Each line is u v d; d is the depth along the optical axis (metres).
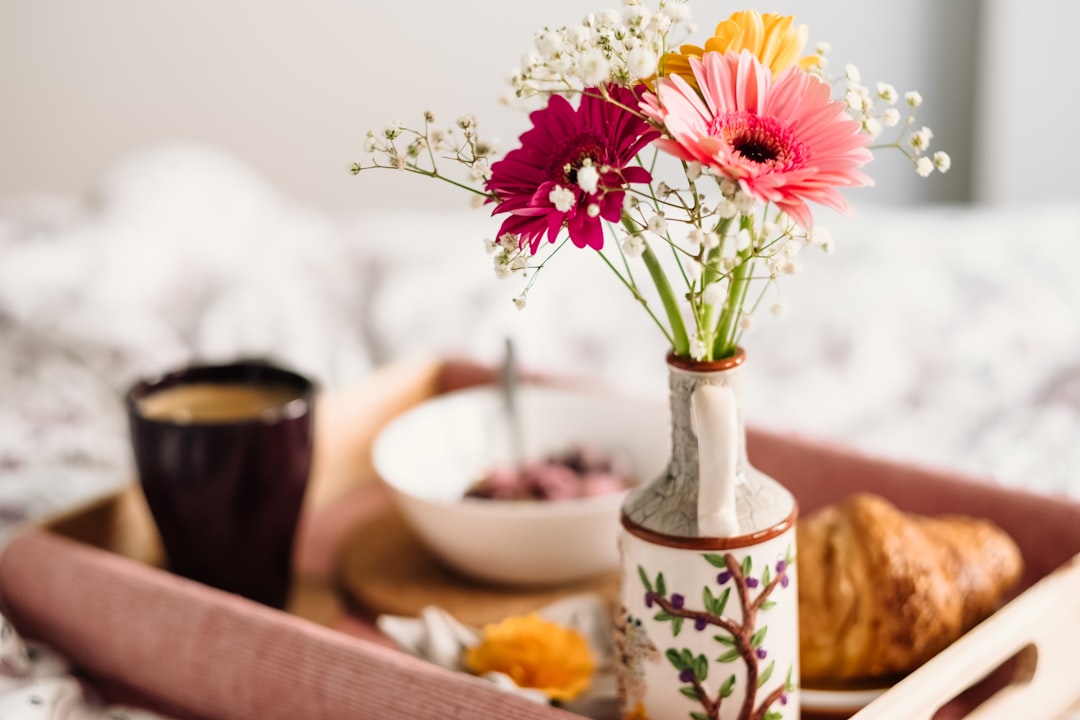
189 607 0.99
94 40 2.54
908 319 1.67
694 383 0.88
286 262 2.00
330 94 2.52
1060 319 1.65
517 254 0.84
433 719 0.91
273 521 1.09
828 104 0.82
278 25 2.49
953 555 1.00
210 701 0.98
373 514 1.23
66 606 1.03
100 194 2.12
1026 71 2.52
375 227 2.17
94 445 1.53
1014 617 0.95
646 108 0.80
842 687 0.99
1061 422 1.41
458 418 1.23
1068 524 1.06
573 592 1.11
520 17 2.37
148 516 1.18
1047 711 0.98
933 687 0.90
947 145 2.64
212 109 2.56
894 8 2.46
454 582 1.13
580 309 1.81
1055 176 2.56
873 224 2.00
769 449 1.16
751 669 0.89
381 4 2.44
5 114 2.60
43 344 1.73
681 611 0.88
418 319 1.83
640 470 1.21
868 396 1.55
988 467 1.32
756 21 0.84
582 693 0.98
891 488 1.12
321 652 0.95
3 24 2.54
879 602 0.97
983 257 1.81
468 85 2.44
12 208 2.07
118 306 1.81
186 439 1.06
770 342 1.66
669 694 0.90
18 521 1.31
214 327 1.84
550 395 1.24
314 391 1.12
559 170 0.84
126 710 1.01
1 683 0.99
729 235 0.86
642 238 0.82
